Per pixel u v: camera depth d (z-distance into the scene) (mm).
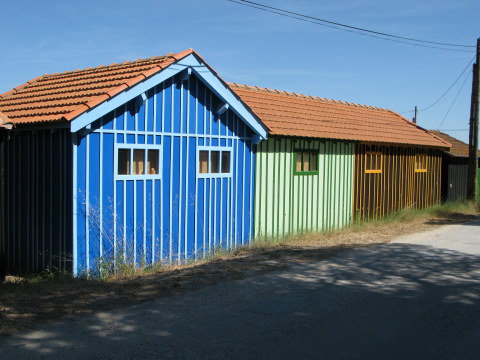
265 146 12719
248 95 14781
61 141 8844
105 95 8688
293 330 5574
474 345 5203
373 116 19641
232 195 11805
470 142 21656
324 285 7652
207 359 4723
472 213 19188
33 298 6602
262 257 9914
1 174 8758
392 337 5410
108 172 9141
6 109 10164
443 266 9234
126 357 4715
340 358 4816
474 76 21391
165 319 5852
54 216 9023
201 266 9109
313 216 14367
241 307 6410
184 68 10125
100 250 9016
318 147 14438
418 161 19828
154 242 9953
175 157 10375
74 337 5176
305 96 17719
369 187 16734
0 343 4945
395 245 11617
